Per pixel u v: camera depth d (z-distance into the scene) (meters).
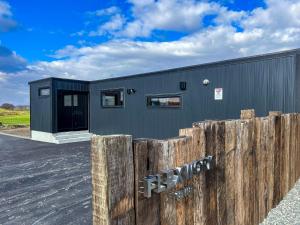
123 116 11.66
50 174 6.04
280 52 6.92
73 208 3.91
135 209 1.24
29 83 13.71
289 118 4.03
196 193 1.75
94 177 1.14
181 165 1.58
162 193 1.42
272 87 7.10
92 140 1.15
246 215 2.63
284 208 3.41
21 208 3.92
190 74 9.02
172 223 1.50
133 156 1.24
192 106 8.97
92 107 13.51
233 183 2.34
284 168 3.81
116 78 11.83
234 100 7.89
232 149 2.31
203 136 1.84
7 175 5.94
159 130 10.10
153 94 10.29
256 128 2.87
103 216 1.11
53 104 12.17
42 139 12.82
